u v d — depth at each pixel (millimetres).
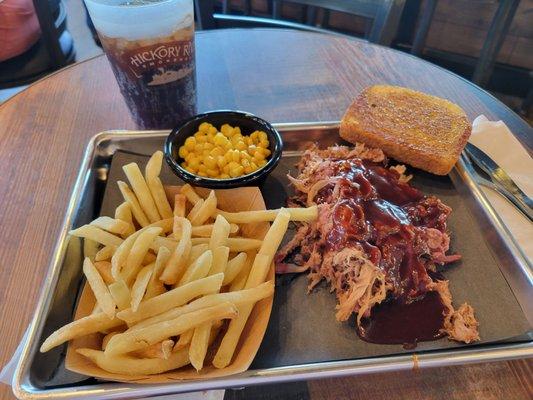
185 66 369
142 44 336
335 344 260
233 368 225
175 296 239
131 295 241
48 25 640
